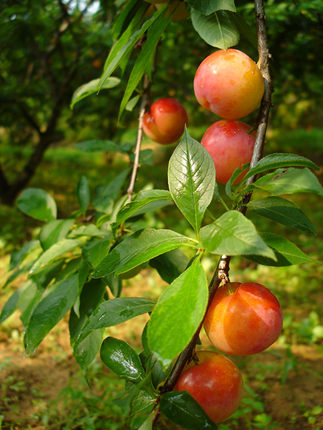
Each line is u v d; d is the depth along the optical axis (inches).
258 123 12.3
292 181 9.8
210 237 9.0
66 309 15.0
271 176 10.1
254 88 12.1
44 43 56.8
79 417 32.1
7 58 53.5
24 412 32.9
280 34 35.7
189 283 9.3
